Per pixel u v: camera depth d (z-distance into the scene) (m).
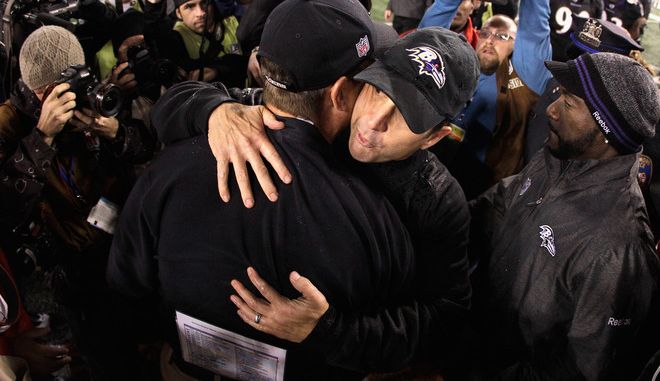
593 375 1.09
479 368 1.38
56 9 1.80
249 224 0.80
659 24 4.56
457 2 2.05
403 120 0.78
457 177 2.09
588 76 1.04
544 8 1.91
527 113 2.00
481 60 1.98
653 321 1.19
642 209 1.06
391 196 0.88
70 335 1.98
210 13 2.18
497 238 1.27
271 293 0.82
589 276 1.05
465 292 0.99
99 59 1.94
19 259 1.46
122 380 1.25
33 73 1.34
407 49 0.80
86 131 1.46
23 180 1.34
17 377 1.34
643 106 1.00
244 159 0.80
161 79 1.78
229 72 2.30
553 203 1.14
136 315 1.11
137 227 0.89
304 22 0.78
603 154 1.07
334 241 0.80
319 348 0.86
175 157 0.86
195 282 0.88
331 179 0.80
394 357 0.91
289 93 0.81
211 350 0.98
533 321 1.17
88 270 1.56
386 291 0.90
